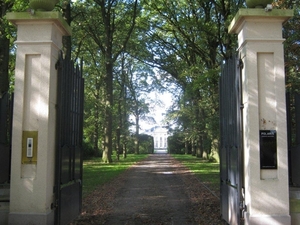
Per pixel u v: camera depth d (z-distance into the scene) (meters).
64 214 7.22
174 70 34.34
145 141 66.56
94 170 22.86
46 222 6.46
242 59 6.98
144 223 8.07
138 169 24.33
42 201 6.54
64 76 7.31
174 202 10.84
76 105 8.25
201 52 26.06
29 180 6.58
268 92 6.74
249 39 6.74
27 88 6.77
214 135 22.00
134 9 27.95
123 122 44.12
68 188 7.55
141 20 30.14
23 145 6.66
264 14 6.73
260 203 6.48
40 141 6.63
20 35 6.85
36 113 6.70
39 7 7.02
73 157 7.93
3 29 13.17
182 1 25.70
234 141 7.13
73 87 7.99
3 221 6.59
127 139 46.69
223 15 20.83
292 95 8.71
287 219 6.45
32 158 6.64
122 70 41.12
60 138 6.97
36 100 6.72
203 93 24.12
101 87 37.41
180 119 29.42
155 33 31.42
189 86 24.84
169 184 15.53
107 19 28.53
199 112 26.77
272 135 6.63
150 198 11.62
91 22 29.00
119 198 11.61
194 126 27.88
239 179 6.74
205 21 23.12
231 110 7.45
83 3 27.03
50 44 6.80
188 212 9.28
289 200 6.70
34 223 6.45
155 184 15.51
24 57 6.80
